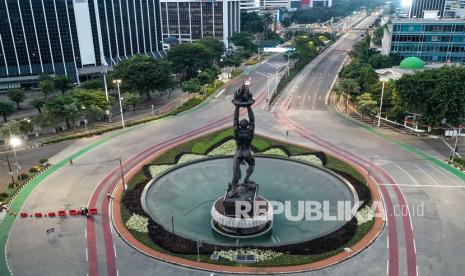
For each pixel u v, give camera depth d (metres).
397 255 62.91
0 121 142.12
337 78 199.88
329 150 106.00
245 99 66.25
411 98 115.81
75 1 190.50
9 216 76.31
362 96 134.25
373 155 102.75
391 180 88.50
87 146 112.25
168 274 59.12
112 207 78.62
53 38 189.00
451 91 110.94
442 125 121.12
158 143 113.50
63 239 68.56
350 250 63.44
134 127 129.12
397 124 128.12
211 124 130.25
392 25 193.50
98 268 60.91
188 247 64.38
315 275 58.16
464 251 63.91
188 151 104.06
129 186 86.31
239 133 68.50
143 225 71.19
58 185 88.44
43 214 76.38
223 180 89.00
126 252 64.56
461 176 90.62
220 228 70.69
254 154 101.19
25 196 83.75
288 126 126.81
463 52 186.88
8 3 173.50
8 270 60.78
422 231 69.38
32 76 188.62
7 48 180.00
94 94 138.25
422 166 96.00
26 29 181.38
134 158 102.88
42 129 130.12
